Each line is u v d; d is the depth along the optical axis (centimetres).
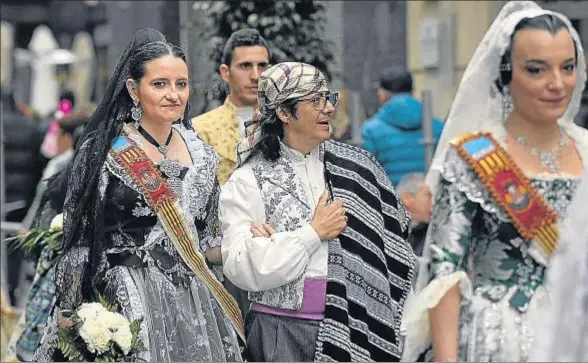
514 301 589
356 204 696
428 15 1402
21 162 1616
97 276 721
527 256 593
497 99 614
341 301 682
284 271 675
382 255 698
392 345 693
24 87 2831
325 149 708
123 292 712
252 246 680
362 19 1441
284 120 695
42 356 725
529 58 595
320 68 1217
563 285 575
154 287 720
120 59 733
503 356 583
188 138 754
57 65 2814
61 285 720
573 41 604
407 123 1186
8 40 2858
